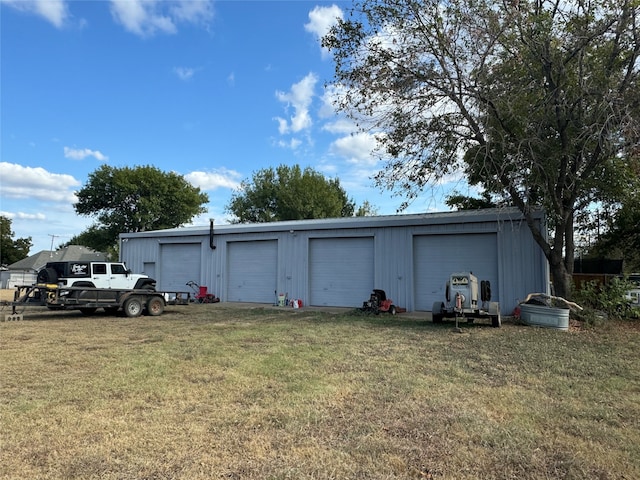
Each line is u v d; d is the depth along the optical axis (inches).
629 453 138.3
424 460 133.6
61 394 197.0
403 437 150.4
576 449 141.3
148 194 1640.0
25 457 134.6
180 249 786.2
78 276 526.3
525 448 141.6
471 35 411.8
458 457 135.3
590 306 472.7
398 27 433.1
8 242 2514.8
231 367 249.1
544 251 473.7
